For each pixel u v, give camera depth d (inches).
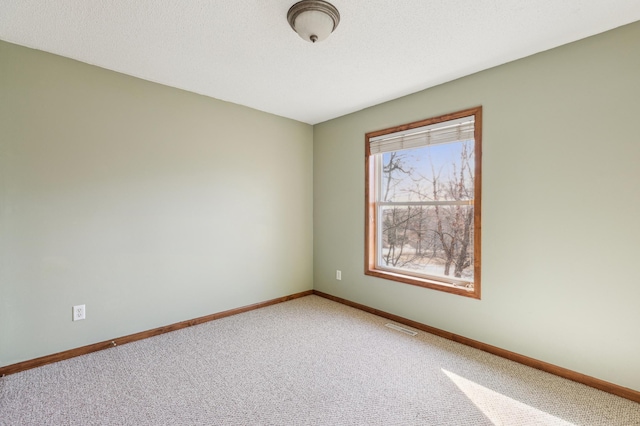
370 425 63.6
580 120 78.4
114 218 98.4
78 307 92.1
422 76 100.5
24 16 69.1
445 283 110.1
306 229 156.6
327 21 65.9
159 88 107.1
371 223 133.1
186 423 63.8
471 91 98.7
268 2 64.4
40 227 85.8
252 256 135.0
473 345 99.0
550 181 83.5
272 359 90.7
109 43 81.1
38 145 85.2
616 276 74.0
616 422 64.5
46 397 71.7
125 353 94.0
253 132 134.2
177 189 112.2
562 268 81.9
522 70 88.0
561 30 74.3
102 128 95.7
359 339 104.7
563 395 73.8
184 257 114.3
